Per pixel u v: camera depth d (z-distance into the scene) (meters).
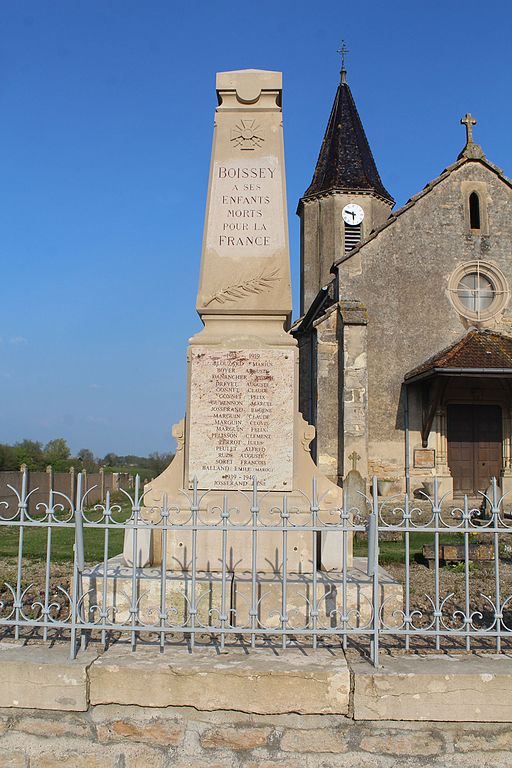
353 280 20.02
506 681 4.32
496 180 20.72
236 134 6.92
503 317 20.23
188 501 6.36
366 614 5.45
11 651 4.68
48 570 4.76
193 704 4.36
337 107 31.06
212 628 4.66
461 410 20.05
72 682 4.39
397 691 4.32
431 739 4.33
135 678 4.39
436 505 4.67
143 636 5.14
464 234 20.44
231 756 4.36
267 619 5.50
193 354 6.52
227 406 6.45
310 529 4.68
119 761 4.39
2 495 21.59
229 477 6.38
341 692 4.33
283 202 6.85
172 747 4.38
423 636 5.23
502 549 11.39
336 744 4.34
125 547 6.24
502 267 20.41
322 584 5.49
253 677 4.34
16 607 4.82
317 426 19.31
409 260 20.23
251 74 6.94
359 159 29.02
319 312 23.56
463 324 20.16
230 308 6.71
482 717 4.30
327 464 19.06
